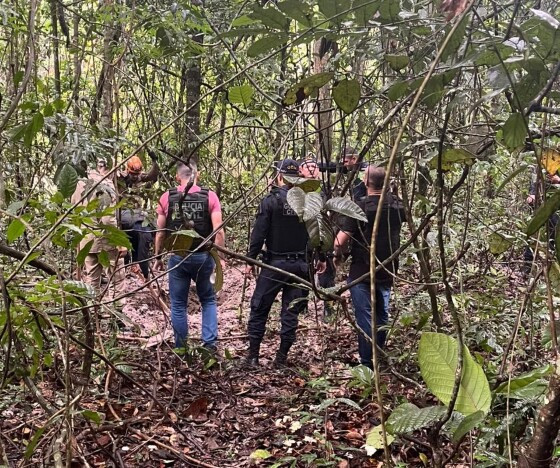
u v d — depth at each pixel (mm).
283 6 1498
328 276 4824
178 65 6023
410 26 1707
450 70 1385
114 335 3973
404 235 4887
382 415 1060
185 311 4582
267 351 5102
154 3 4535
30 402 3160
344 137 2227
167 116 5699
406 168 3496
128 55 4398
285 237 4395
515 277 4461
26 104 1980
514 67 1302
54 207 2105
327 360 4574
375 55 2195
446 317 3939
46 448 2449
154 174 4293
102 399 3400
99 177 3564
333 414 3506
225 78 5176
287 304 4543
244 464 3059
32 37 1855
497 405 1815
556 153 1625
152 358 4410
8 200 2605
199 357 4520
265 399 3873
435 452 1248
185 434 3281
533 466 1116
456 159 1855
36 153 3395
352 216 1564
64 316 1649
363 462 2951
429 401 2984
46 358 2225
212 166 6430
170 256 4477
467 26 1451
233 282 7277
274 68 4977
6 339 1924
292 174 3396
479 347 3371
